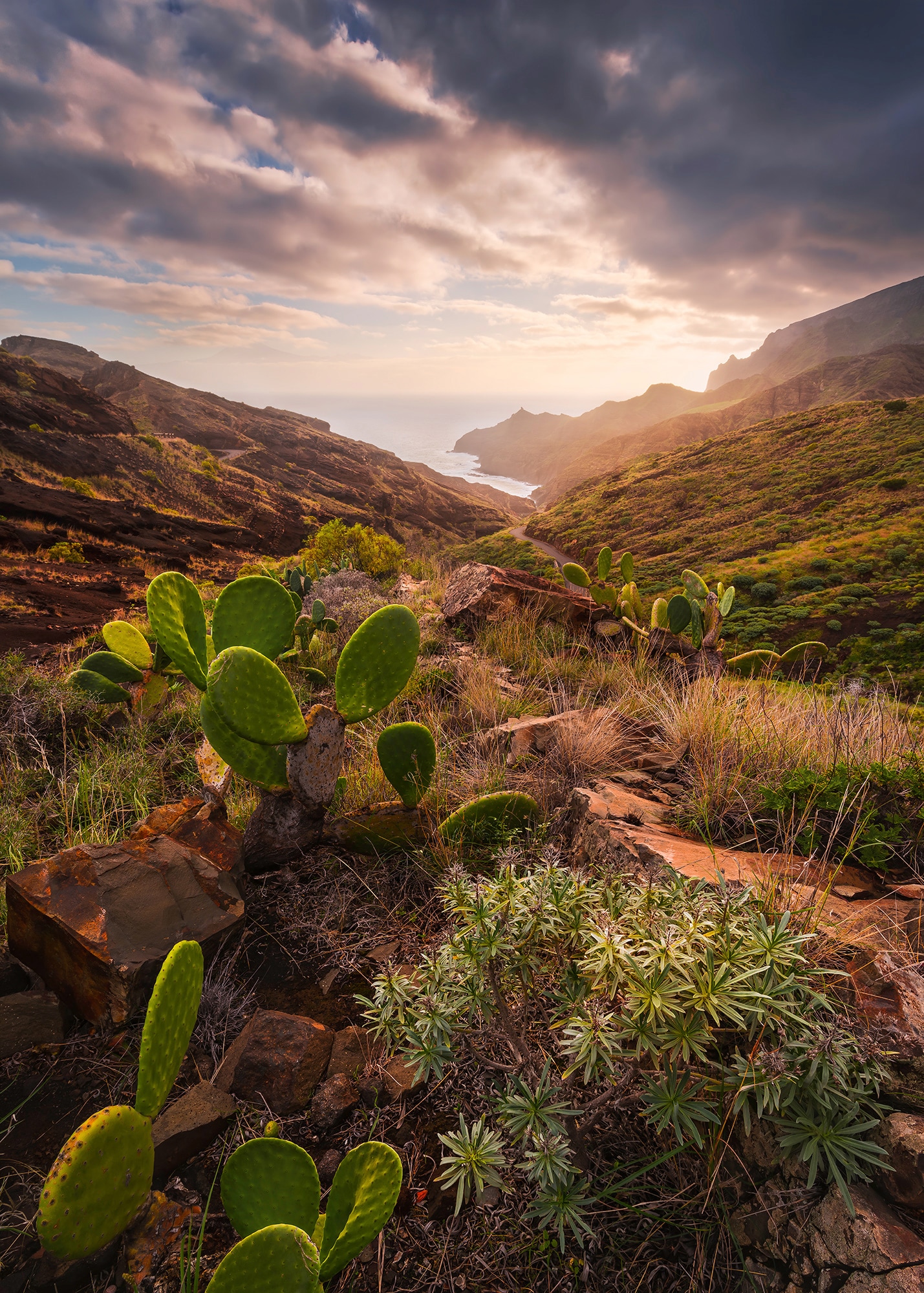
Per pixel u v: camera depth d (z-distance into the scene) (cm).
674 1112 107
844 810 225
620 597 626
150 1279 118
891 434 7856
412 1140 146
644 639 564
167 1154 136
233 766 237
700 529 7162
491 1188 135
